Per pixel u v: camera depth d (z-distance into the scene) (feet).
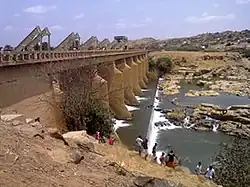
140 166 68.95
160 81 458.91
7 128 49.08
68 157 44.52
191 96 321.52
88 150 52.80
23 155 40.70
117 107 226.58
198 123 205.26
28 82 111.96
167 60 528.22
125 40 535.19
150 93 352.49
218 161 101.86
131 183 41.09
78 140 54.54
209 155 152.35
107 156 58.85
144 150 108.68
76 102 119.44
